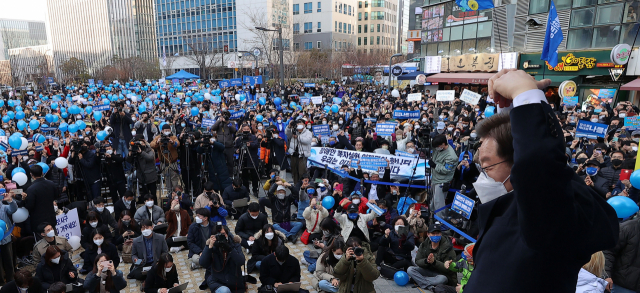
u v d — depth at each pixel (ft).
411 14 162.30
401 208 30.42
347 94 114.93
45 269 21.85
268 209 37.22
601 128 34.65
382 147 38.11
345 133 46.21
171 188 36.63
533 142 2.67
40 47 445.37
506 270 3.13
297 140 39.60
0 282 22.94
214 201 29.19
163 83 124.36
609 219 3.18
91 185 34.40
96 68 299.58
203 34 248.73
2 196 22.67
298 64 183.42
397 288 23.36
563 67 74.59
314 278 24.06
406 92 102.42
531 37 81.97
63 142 44.45
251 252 26.43
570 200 2.64
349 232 25.75
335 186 30.99
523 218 2.77
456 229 23.71
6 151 35.29
